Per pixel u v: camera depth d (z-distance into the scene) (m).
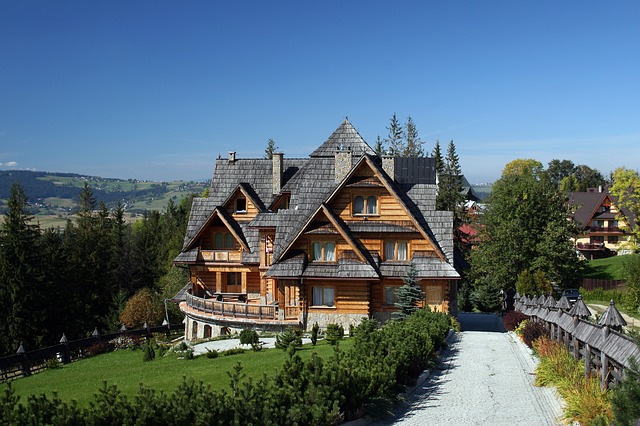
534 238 64.50
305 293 39.81
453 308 43.50
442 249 39.06
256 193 48.81
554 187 69.50
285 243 39.62
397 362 19.89
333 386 16.33
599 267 84.62
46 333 57.25
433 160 45.06
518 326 35.03
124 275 84.75
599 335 17.48
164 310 63.34
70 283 63.22
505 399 19.56
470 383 21.95
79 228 88.56
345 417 16.92
